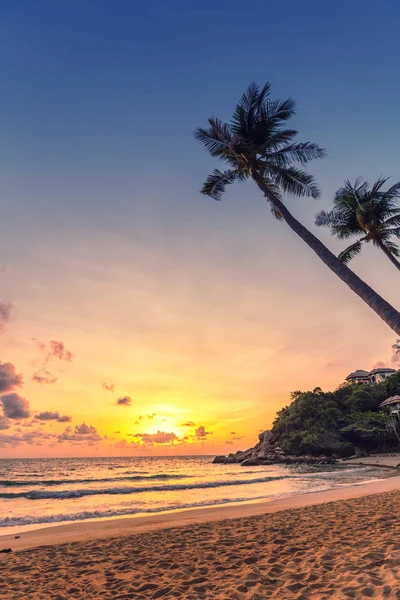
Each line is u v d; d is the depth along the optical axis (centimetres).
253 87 1573
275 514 1389
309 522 1121
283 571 605
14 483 3747
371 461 5859
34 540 1157
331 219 2302
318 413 7806
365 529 916
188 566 702
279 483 3169
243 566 666
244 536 974
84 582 651
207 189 1731
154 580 630
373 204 2094
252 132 1558
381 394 8144
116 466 8681
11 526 1495
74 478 4578
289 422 8131
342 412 7862
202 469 6675
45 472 6222
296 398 8656
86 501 2331
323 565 605
